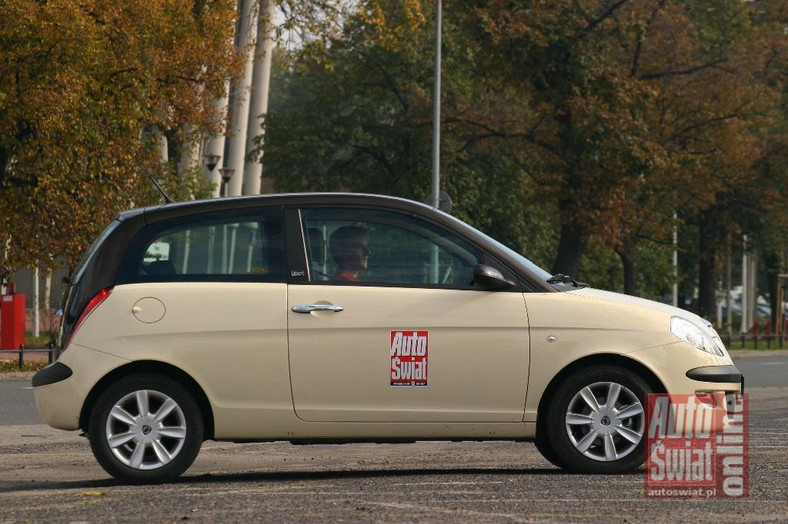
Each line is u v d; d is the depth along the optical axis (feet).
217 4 227.40
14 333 196.34
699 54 294.87
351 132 354.74
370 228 64.44
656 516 50.24
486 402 63.67
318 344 62.90
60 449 84.79
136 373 62.69
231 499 55.31
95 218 198.90
